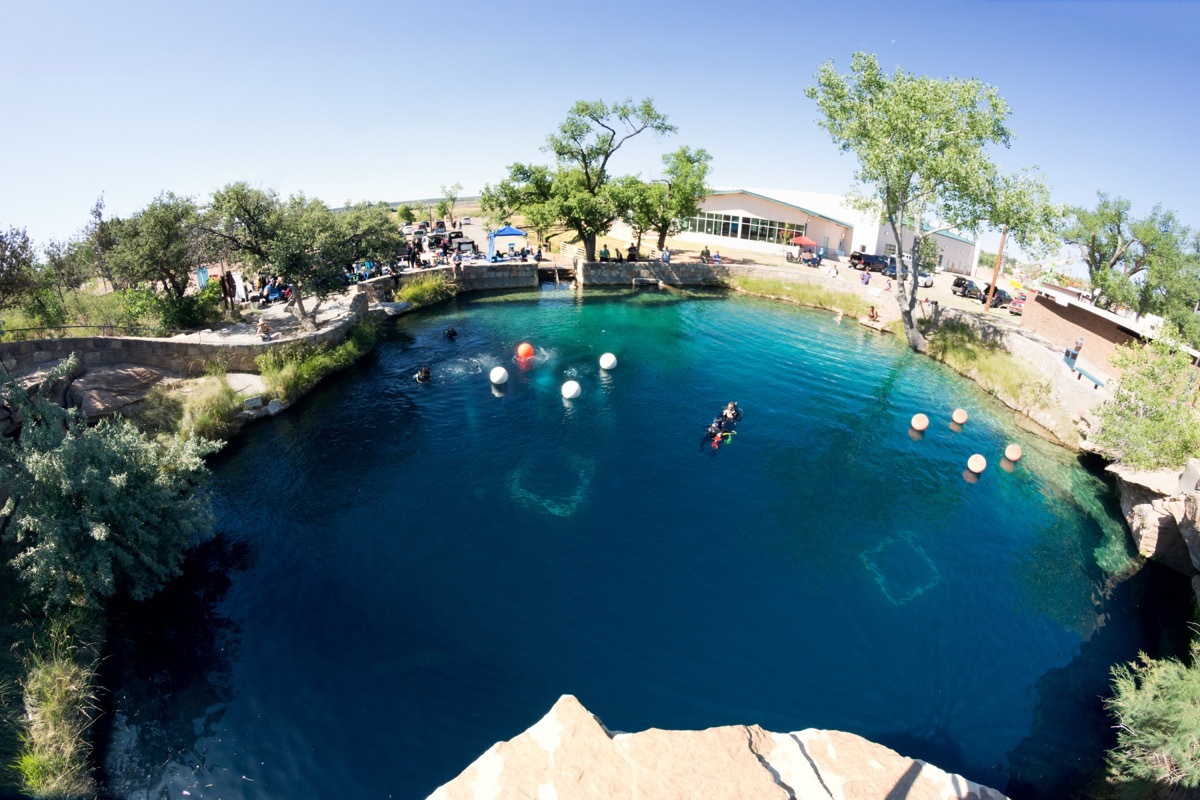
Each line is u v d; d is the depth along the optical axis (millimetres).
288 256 25531
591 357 28438
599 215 45000
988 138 28844
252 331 26359
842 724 10273
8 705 9398
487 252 53250
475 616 12422
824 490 17547
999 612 13188
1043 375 24953
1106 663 11961
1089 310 28656
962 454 20422
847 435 21281
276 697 10508
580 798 5719
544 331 33125
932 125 28078
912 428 22219
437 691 10664
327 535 14992
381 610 12570
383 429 20578
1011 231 28062
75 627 11094
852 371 28516
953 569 14477
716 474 18078
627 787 5855
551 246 58375
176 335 25125
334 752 9531
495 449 19188
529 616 12438
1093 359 26859
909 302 35562
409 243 50344
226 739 9727
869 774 7023
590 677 11016
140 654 11414
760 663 11461
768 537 15227
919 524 16188
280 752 9516
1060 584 14156
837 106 31406
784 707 10539
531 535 15008
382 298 37281
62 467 11133
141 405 19031
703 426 21266
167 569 12828
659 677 11055
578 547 14594
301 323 27375
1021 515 16922
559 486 17188
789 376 27203
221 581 13398
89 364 19172
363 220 33062
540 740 6344
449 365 27000
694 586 13414
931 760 9734
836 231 60750
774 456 19359
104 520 11898
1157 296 42812
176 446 13617
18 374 17266
